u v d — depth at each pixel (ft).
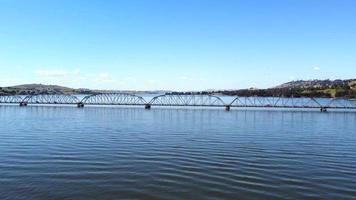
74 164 100.12
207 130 208.13
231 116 352.49
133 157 111.96
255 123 265.95
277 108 554.46
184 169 94.58
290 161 107.14
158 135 177.88
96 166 97.66
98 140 154.92
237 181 82.12
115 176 86.38
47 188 75.66
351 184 80.28
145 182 81.10
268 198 70.13
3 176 85.15
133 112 412.36
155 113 394.93
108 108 508.94
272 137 173.47
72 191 73.92
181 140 157.07
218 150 127.65
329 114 397.80
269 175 88.22
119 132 192.44
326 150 130.31
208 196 71.36
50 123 253.03
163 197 70.79
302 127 234.79
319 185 79.30
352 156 117.29
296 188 76.79
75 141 150.71
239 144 145.07
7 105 584.81
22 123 251.80
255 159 110.01
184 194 72.64
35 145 137.59
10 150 124.36
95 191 74.18
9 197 69.41
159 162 104.06
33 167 95.71
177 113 397.19
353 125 252.62
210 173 89.92
